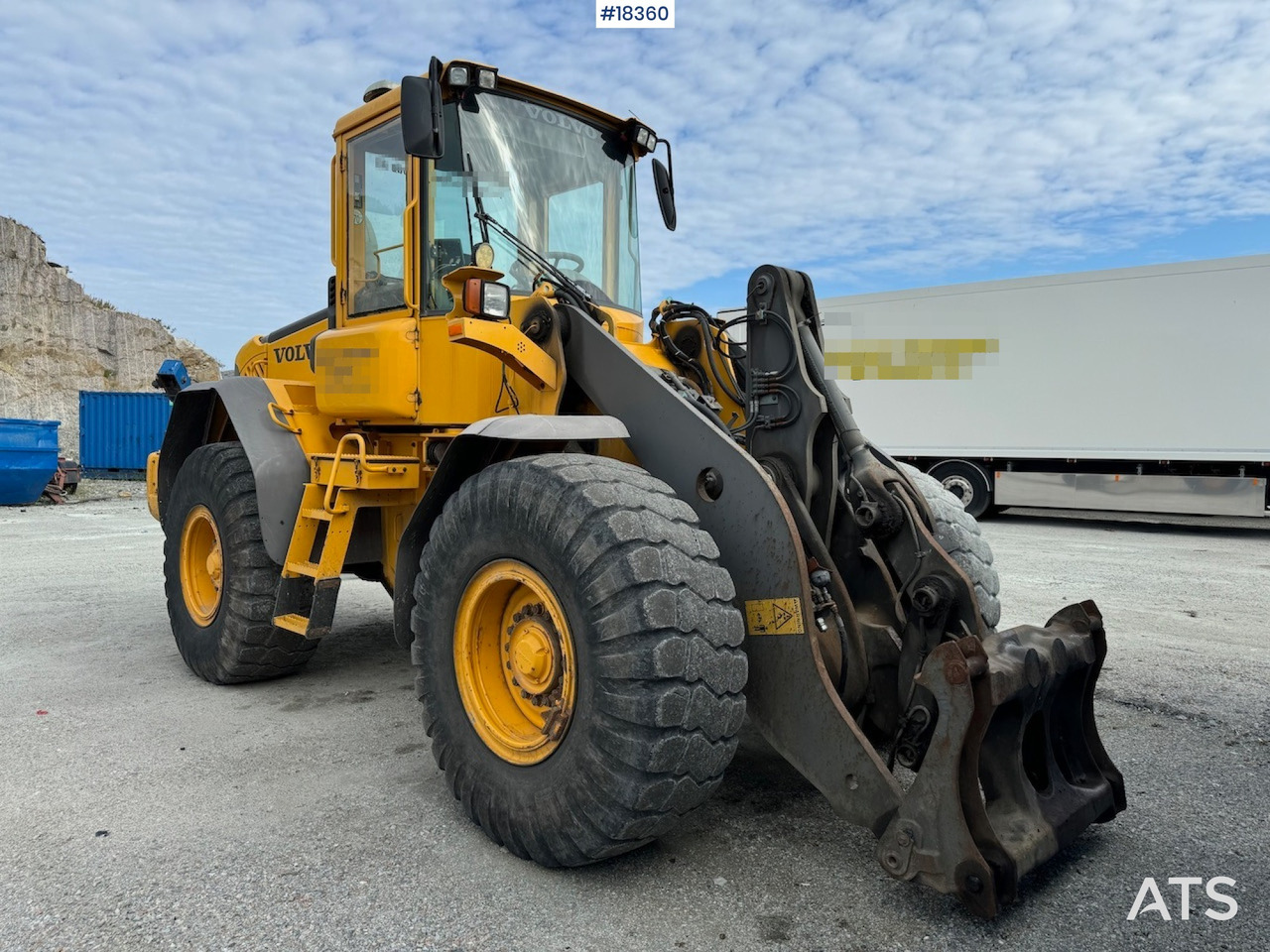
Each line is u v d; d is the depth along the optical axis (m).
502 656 2.96
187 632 4.77
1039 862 2.38
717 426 2.95
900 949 2.23
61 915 2.39
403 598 3.37
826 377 3.03
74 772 3.41
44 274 39.12
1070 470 12.98
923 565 2.75
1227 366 11.43
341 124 4.34
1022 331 12.88
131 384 39.94
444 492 3.27
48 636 5.72
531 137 3.96
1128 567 8.60
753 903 2.46
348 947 2.24
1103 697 4.38
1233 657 5.11
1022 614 6.32
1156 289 11.86
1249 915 2.38
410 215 3.78
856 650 2.85
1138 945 2.24
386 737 3.84
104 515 14.46
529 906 2.44
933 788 2.30
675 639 2.37
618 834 2.41
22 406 34.34
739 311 4.09
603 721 2.40
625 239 4.41
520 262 3.77
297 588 4.27
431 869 2.66
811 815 3.04
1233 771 3.44
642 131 4.35
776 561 2.63
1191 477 11.85
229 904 2.45
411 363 3.79
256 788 3.26
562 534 2.55
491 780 2.77
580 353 3.29
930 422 13.68
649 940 2.28
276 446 4.27
